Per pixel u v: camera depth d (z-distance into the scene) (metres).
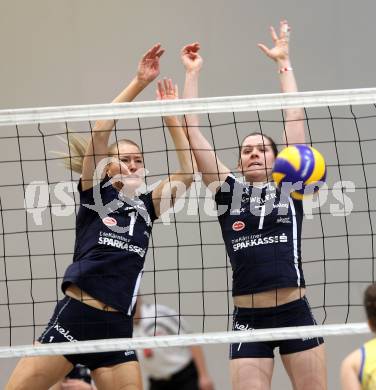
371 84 24.52
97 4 24.78
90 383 18.52
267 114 23.69
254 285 15.24
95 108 15.15
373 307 11.53
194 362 21.50
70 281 14.80
